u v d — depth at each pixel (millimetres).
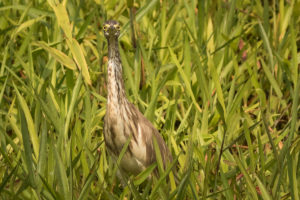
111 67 9102
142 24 13414
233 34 12703
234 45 12258
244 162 9055
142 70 11430
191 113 11023
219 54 12203
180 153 8625
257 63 12750
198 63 10195
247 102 12258
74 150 8898
